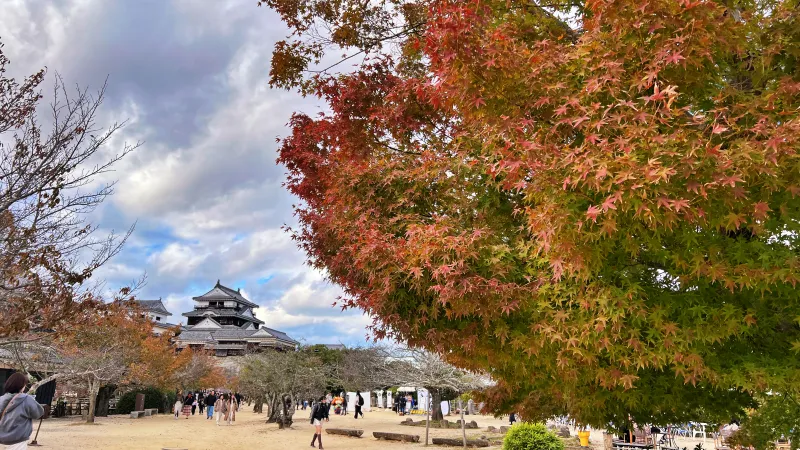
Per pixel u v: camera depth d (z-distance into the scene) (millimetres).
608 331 4020
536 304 4383
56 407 35406
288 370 32750
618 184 3115
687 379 3850
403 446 23266
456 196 5359
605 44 3773
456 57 3719
